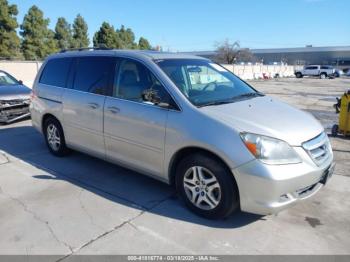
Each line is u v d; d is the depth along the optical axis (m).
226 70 4.88
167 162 3.69
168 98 3.70
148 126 3.78
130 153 4.11
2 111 8.00
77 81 4.94
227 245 3.08
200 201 3.53
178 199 4.00
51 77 5.50
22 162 5.35
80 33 56.50
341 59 84.69
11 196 4.07
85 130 4.71
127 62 4.27
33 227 3.35
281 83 31.19
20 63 16.22
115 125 4.19
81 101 4.70
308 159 3.18
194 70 4.25
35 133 7.39
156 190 4.27
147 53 4.30
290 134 3.20
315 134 3.42
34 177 4.69
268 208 3.07
